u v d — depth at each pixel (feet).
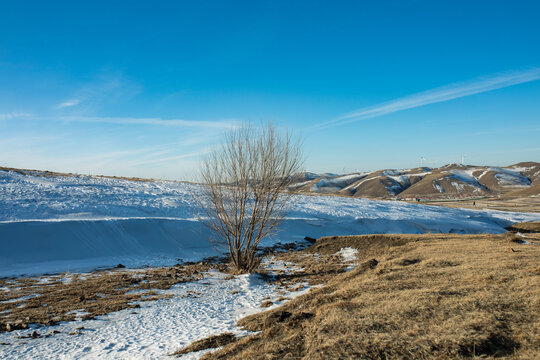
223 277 58.39
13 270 60.03
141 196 123.85
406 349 18.67
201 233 91.91
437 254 49.78
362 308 26.43
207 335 30.78
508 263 35.91
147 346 28.58
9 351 27.96
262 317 33.50
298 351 21.52
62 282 53.52
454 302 24.63
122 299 44.04
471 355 17.66
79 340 30.25
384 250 72.64
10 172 136.77
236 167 62.03
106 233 80.07
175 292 48.37
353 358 18.33
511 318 21.03
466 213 183.93
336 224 123.24
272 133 61.93
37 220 77.77
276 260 78.43
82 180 144.25
